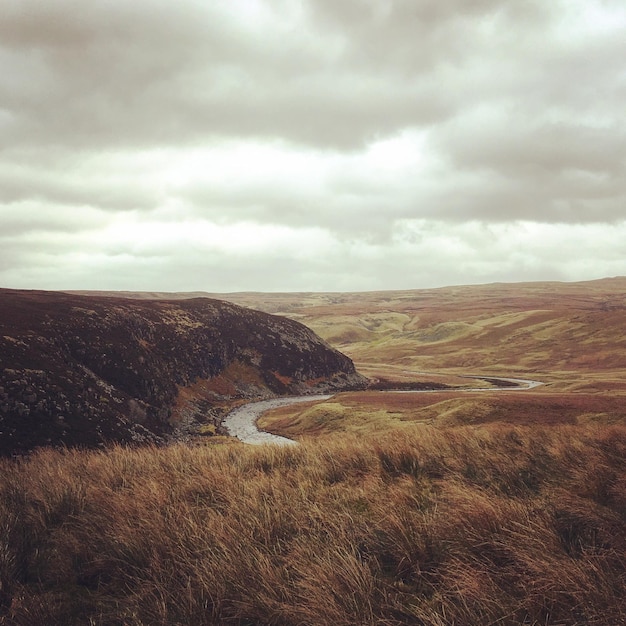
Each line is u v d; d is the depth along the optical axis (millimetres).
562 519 5848
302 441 12539
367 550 5641
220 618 4605
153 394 54875
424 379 107938
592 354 127562
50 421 33969
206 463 10070
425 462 9133
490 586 4520
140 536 6141
